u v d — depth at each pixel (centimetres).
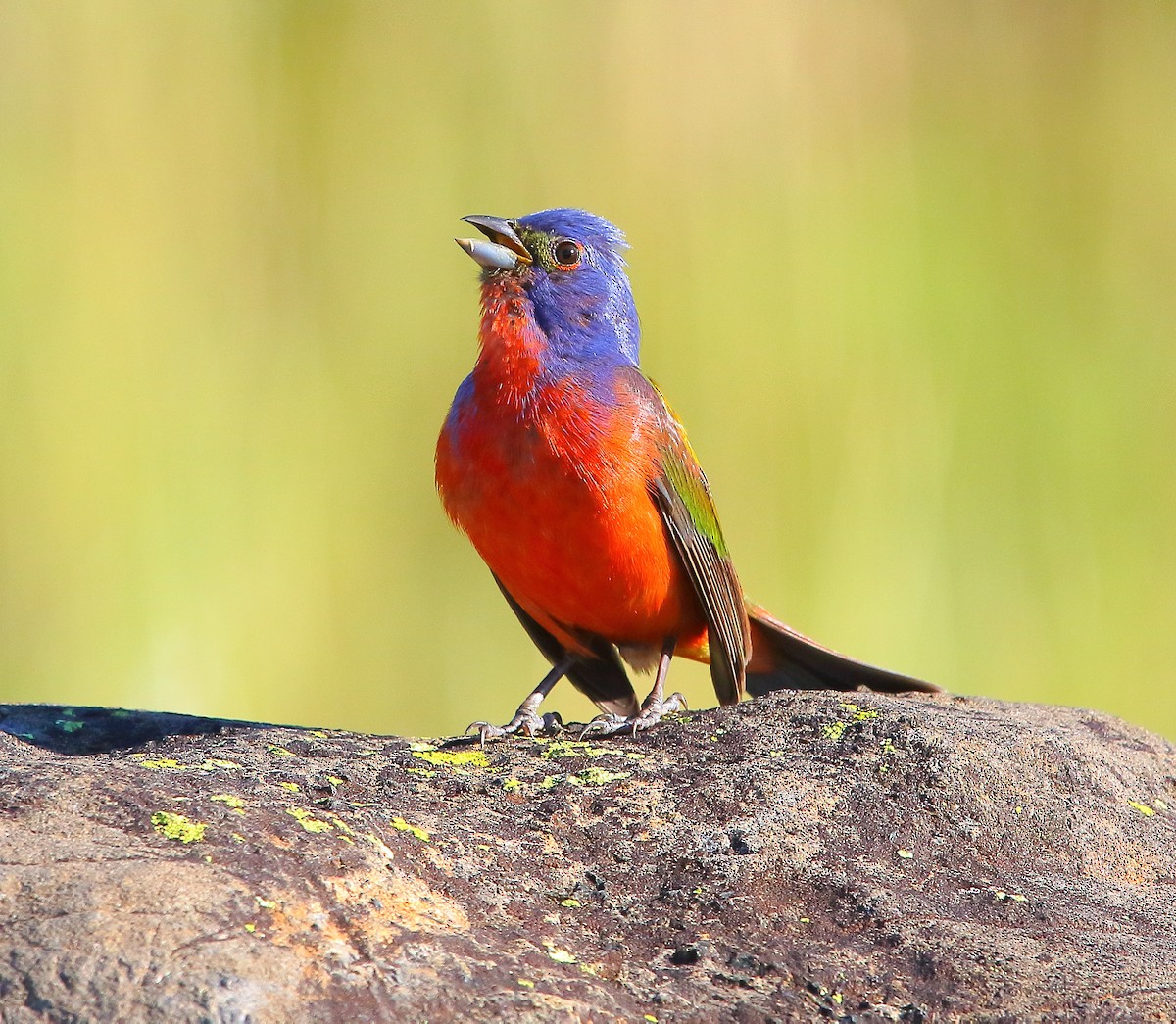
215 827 538
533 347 851
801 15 1378
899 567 1348
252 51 1299
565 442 830
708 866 607
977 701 884
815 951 548
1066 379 1451
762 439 1335
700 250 1335
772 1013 504
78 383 1238
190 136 1284
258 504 1272
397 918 515
